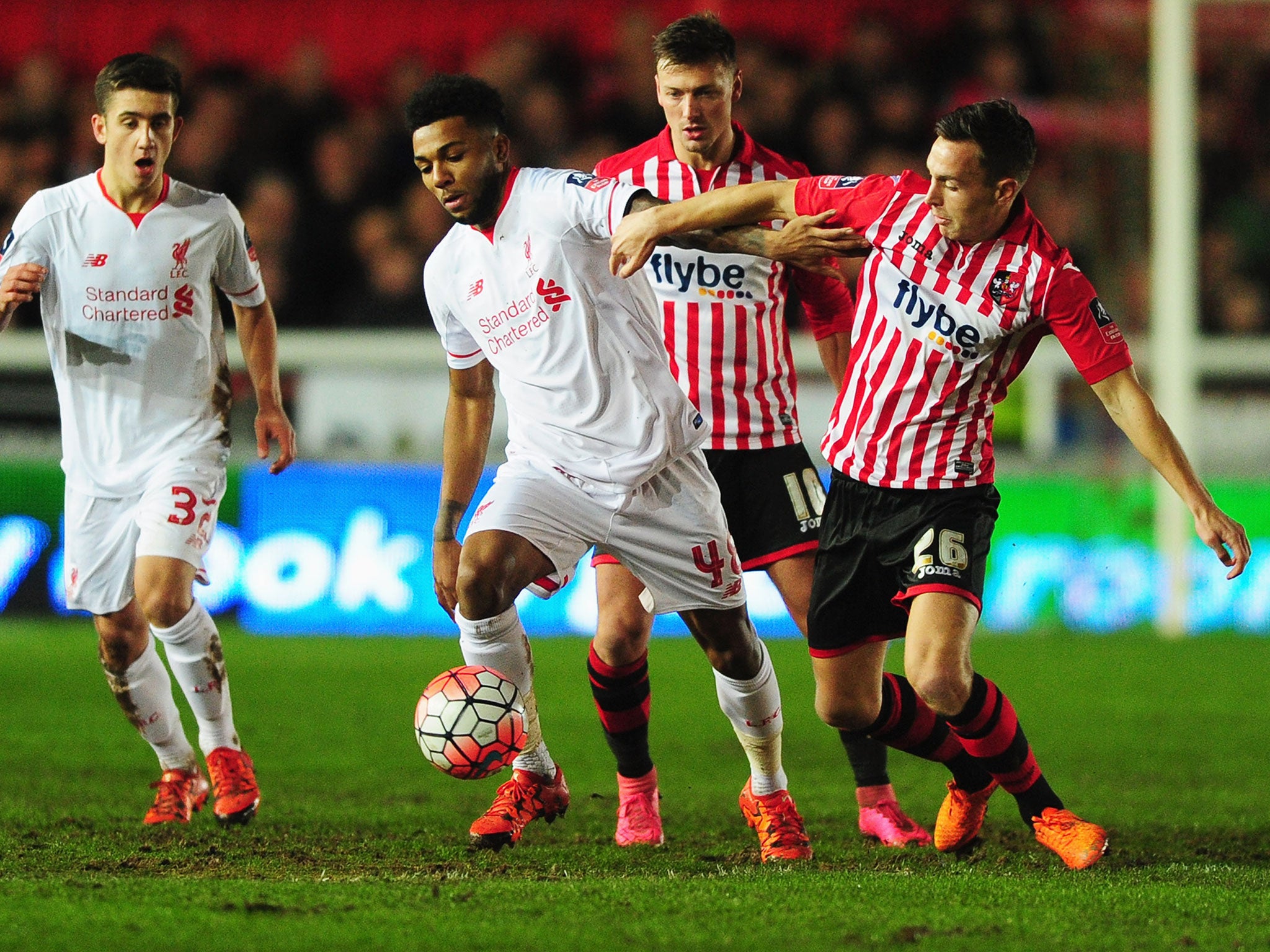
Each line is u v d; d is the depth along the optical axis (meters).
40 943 11.26
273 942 11.34
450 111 15.44
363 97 59.91
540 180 15.89
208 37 59.38
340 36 59.84
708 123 18.09
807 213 15.83
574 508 16.05
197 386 18.20
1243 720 28.45
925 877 14.52
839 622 16.62
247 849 16.42
